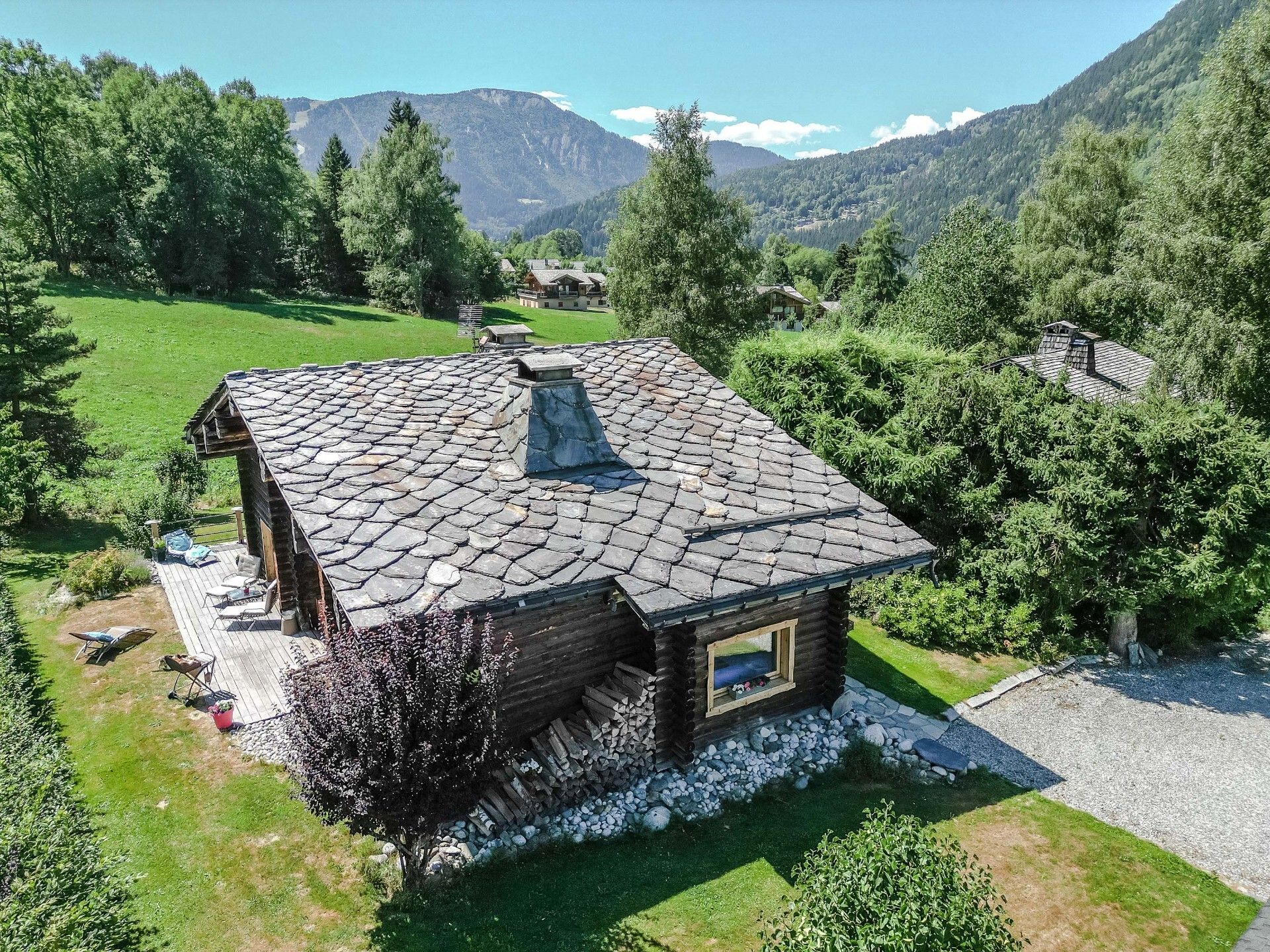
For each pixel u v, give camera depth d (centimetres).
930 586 1591
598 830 888
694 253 3688
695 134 3675
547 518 925
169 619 1391
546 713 946
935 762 1076
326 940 712
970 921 547
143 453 2738
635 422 1191
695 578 877
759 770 1020
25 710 1000
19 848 683
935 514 1666
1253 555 1373
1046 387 1608
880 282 6856
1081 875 886
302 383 1151
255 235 6431
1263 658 1577
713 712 1030
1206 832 1001
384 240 6562
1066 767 1139
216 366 3922
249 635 1299
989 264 3712
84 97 5803
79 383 3344
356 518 858
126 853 806
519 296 10931
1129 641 1521
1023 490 1605
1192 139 2484
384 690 675
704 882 815
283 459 948
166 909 741
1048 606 1547
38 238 5334
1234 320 2344
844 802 981
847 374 1867
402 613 729
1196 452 1374
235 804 895
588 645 966
